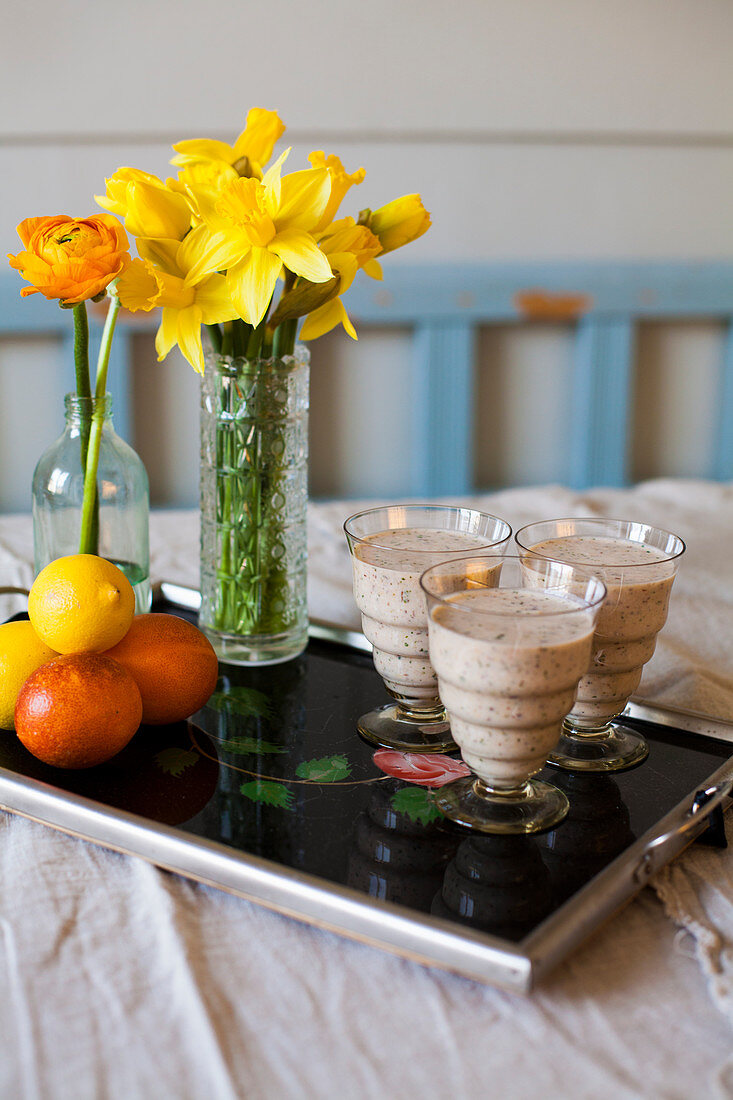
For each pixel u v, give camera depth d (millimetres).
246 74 2500
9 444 2625
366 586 838
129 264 859
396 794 765
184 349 874
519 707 686
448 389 2738
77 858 707
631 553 847
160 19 2438
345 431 2781
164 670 831
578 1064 534
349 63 2529
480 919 616
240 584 995
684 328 2854
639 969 609
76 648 798
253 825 720
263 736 864
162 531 1487
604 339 2773
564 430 2881
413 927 583
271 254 859
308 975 597
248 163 929
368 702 936
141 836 679
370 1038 550
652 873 663
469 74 2570
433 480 2793
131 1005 573
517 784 740
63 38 2414
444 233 2668
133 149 2510
